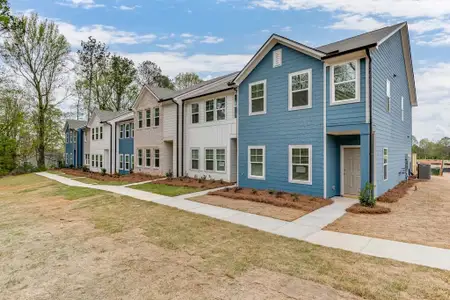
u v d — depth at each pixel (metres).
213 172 16.17
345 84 9.46
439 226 6.63
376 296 3.49
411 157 19.14
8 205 11.58
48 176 24.70
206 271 4.38
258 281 3.99
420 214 7.82
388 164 11.41
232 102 15.02
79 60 38.66
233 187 13.30
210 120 16.41
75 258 5.16
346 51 9.04
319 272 4.22
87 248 5.69
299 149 10.88
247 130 12.97
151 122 20.52
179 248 5.48
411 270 4.24
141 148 21.73
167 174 17.97
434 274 4.08
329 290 3.68
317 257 4.85
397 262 4.55
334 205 9.17
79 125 35.44
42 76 32.12
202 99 16.97
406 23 12.26
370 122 8.81
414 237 5.85
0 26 24.94
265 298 3.51
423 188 12.82
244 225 7.05
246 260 4.78
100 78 39.91
